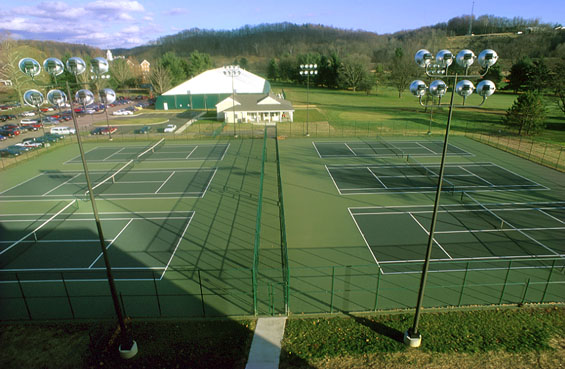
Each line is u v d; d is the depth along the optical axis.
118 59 115.62
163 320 14.60
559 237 21.64
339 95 108.62
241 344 13.28
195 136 51.62
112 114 71.00
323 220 24.33
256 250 18.05
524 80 101.00
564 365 12.23
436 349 12.95
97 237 22.20
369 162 38.28
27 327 14.31
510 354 12.70
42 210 26.56
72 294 16.61
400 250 20.36
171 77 104.81
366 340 13.41
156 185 31.62
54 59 11.57
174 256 19.86
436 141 47.94
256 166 37.16
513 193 28.97
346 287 16.89
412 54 117.38
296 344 13.26
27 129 54.97
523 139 48.53
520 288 16.73
